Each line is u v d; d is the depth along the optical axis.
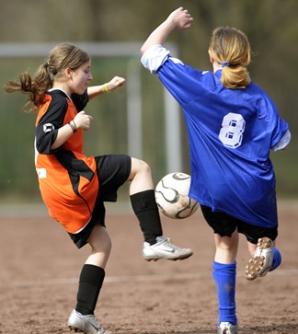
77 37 95.62
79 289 21.39
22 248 49.50
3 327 25.94
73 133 19.94
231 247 21.14
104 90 23.14
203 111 20.05
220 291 21.09
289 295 31.41
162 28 21.08
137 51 70.75
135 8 93.12
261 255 20.11
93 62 71.56
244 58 20.33
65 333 24.44
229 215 20.41
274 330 23.69
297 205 73.56
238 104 19.89
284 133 20.03
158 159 74.00
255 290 32.69
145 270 39.88
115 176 20.64
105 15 95.00
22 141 75.06
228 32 20.55
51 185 20.44
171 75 20.33
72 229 20.56
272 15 90.69
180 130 70.38
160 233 20.77
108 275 38.62
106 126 74.25
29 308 30.44
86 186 20.25
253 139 20.08
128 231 56.75
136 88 73.06
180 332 24.03
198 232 55.06
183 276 37.72
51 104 20.28
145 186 20.75
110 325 25.77
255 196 20.00
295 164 86.94
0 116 74.44
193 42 90.88
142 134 74.31
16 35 99.75
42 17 97.88
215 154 20.05
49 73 21.00
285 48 91.69
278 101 90.56
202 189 20.38
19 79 20.66
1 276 39.12
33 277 38.69
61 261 43.88
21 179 75.50
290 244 47.38
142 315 28.12
